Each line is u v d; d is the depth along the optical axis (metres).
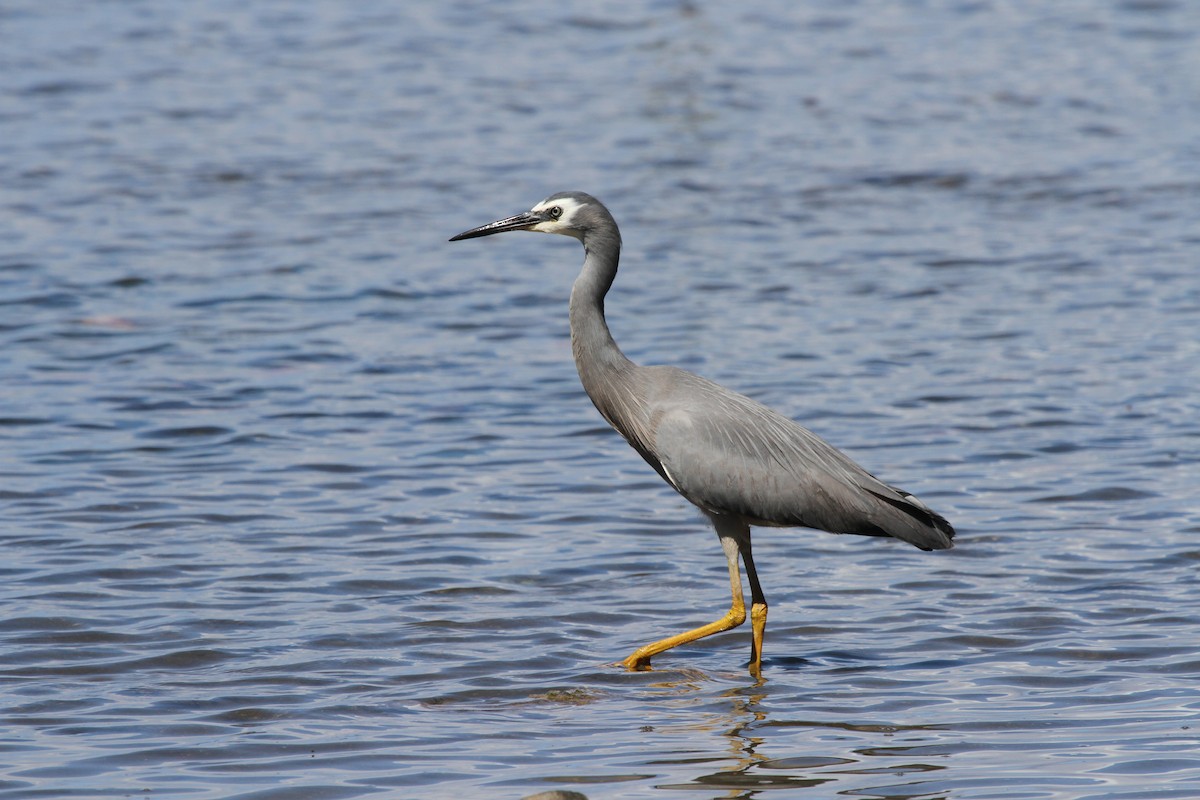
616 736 8.75
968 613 10.84
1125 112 30.97
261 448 14.55
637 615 10.92
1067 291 20.30
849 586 11.49
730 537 10.47
